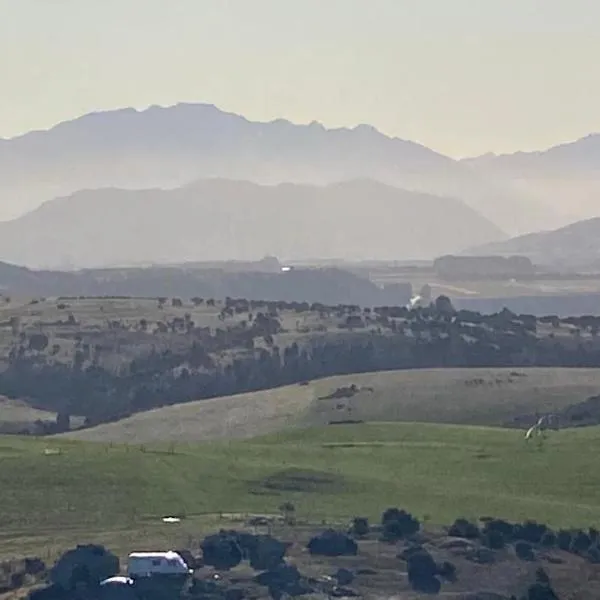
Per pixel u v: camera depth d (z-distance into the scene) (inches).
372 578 7652.6
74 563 7529.5
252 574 7564.0
